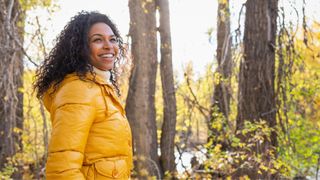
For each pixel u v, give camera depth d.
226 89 9.41
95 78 2.31
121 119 2.33
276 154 7.86
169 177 9.45
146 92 11.88
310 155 8.74
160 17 12.55
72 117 2.16
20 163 9.02
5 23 7.82
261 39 8.09
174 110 12.44
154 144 12.00
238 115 8.23
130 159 2.42
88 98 2.22
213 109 9.28
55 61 2.41
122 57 2.93
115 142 2.28
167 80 12.56
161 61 12.61
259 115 8.04
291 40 7.91
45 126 8.51
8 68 8.01
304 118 8.75
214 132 9.43
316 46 8.17
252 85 8.12
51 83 2.42
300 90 8.52
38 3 8.48
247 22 8.16
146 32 11.94
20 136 9.24
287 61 7.96
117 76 2.91
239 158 7.75
